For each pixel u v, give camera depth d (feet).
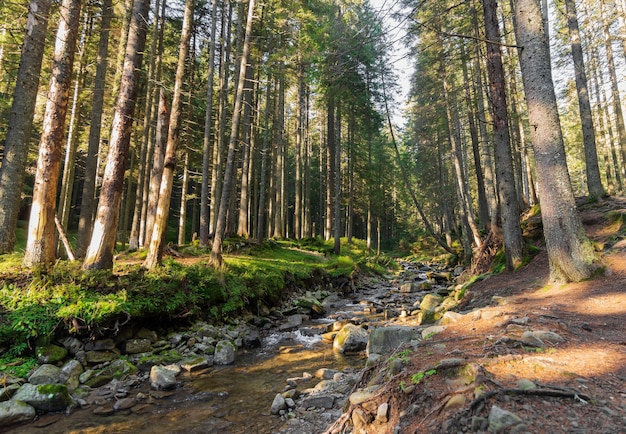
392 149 151.43
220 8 64.80
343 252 88.74
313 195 162.20
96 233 29.14
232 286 38.06
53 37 41.98
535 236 42.34
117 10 52.11
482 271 46.21
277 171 94.53
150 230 46.75
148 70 59.93
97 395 19.53
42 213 26.89
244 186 73.10
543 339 12.96
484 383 9.46
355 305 50.19
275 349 29.43
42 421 16.63
